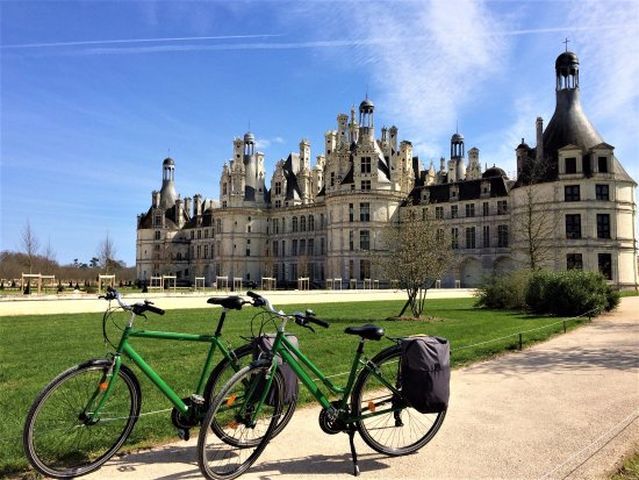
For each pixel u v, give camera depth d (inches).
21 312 1221.7
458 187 3437.5
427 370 254.4
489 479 229.1
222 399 229.8
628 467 240.1
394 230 1461.6
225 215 4446.4
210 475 223.8
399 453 260.5
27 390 394.0
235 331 810.8
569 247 2546.8
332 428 257.8
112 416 245.1
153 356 542.9
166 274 5536.4
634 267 2578.7
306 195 4404.5
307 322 264.1
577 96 2743.6
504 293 1349.7
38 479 227.3
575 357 542.9
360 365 295.6
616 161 2635.3
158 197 5831.7
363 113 3649.1
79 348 632.4
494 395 379.2
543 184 2635.3
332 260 3612.2
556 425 304.2
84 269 5285.4
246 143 4626.0
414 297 1146.7
